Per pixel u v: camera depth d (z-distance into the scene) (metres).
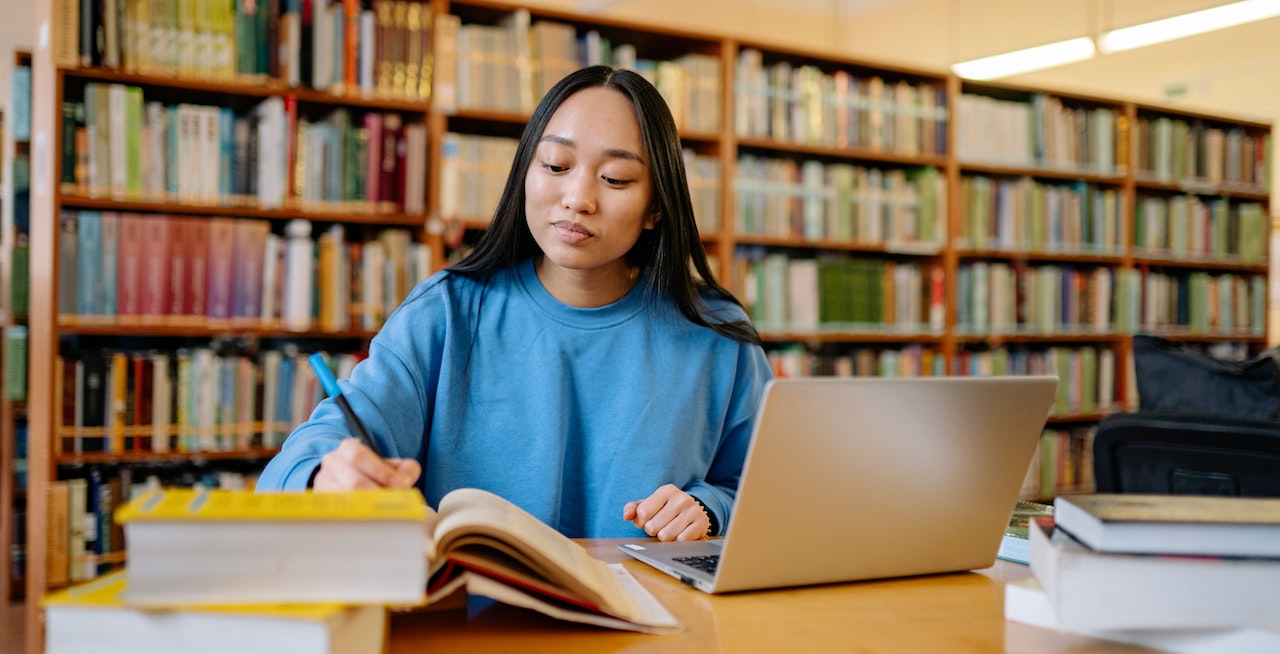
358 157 3.15
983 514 1.07
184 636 0.63
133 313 2.87
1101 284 4.80
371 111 3.30
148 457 2.89
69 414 2.80
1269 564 0.78
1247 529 0.80
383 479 0.89
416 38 3.22
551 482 1.36
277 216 3.11
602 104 1.29
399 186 3.22
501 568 0.81
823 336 4.07
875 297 4.19
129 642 0.63
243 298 3.00
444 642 0.80
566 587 0.83
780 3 7.10
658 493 1.28
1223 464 1.56
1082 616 0.80
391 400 1.30
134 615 0.63
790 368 4.03
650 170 1.33
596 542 1.23
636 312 1.42
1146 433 1.62
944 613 0.93
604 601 0.84
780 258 3.98
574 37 3.52
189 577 0.64
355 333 3.15
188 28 2.92
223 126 2.97
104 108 2.83
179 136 2.92
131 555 0.63
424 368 1.36
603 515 1.39
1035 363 4.61
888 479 0.99
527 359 1.39
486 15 3.46
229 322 2.99
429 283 1.41
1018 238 4.54
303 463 0.98
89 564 2.85
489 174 3.36
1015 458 1.07
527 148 1.34
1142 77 6.31
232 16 2.97
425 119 3.30
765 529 0.95
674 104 3.72
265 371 3.03
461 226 3.28
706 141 3.85
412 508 0.68
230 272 2.99
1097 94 4.75
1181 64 6.12
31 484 2.95
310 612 0.62
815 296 4.06
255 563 0.65
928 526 1.04
